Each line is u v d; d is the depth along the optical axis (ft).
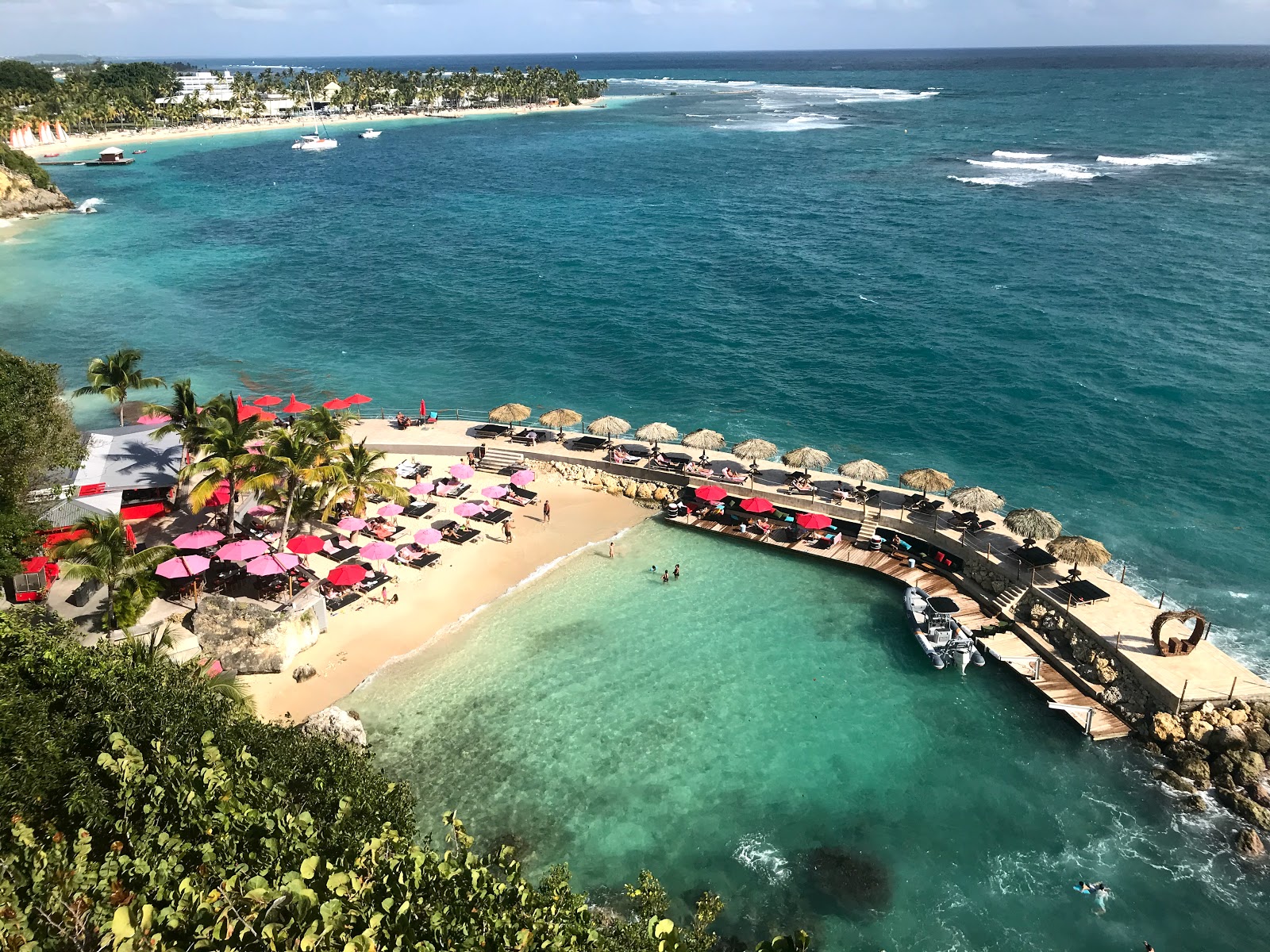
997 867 92.43
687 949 69.51
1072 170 540.52
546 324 291.38
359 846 68.39
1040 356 245.86
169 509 154.61
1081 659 120.57
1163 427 200.75
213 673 114.11
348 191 564.71
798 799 101.19
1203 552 152.76
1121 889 89.61
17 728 72.28
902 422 209.77
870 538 152.15
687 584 144.36
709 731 111.55
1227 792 99.55
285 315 303.68
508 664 123.54
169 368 250.78
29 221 456.45
